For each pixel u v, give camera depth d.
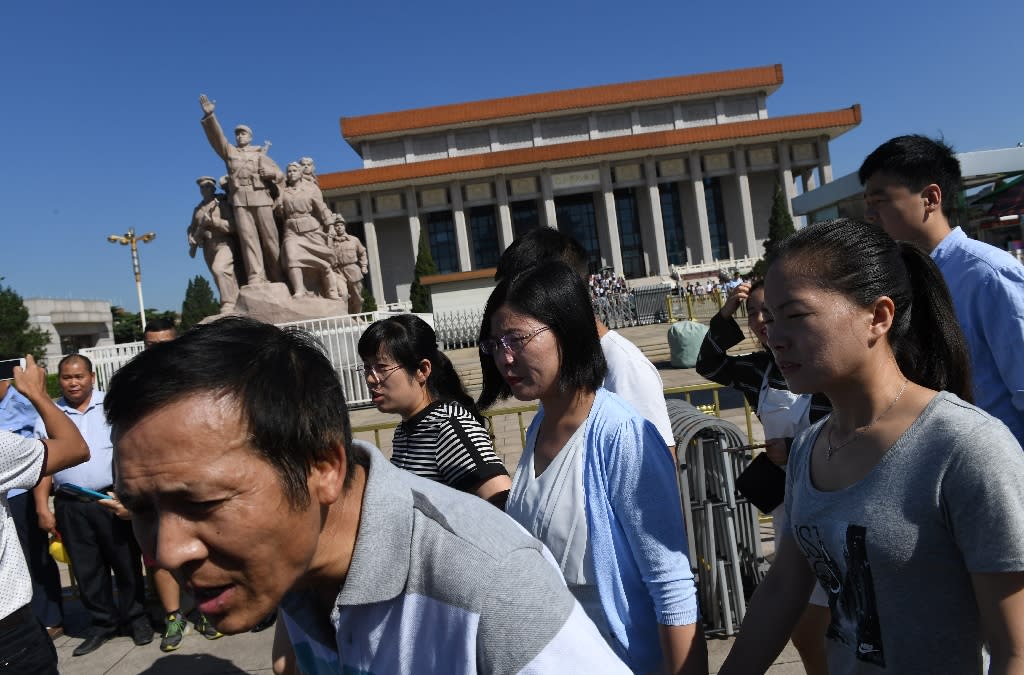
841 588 1.43
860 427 1.45
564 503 1.85
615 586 1.80
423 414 2.95
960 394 1.63
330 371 1.06
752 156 58.88
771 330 1.47
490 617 0.96
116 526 4.34
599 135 61.84
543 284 1.90
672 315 26.20
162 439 0.89
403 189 58.38
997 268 2.17
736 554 3.36
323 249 14.80
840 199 20.08
